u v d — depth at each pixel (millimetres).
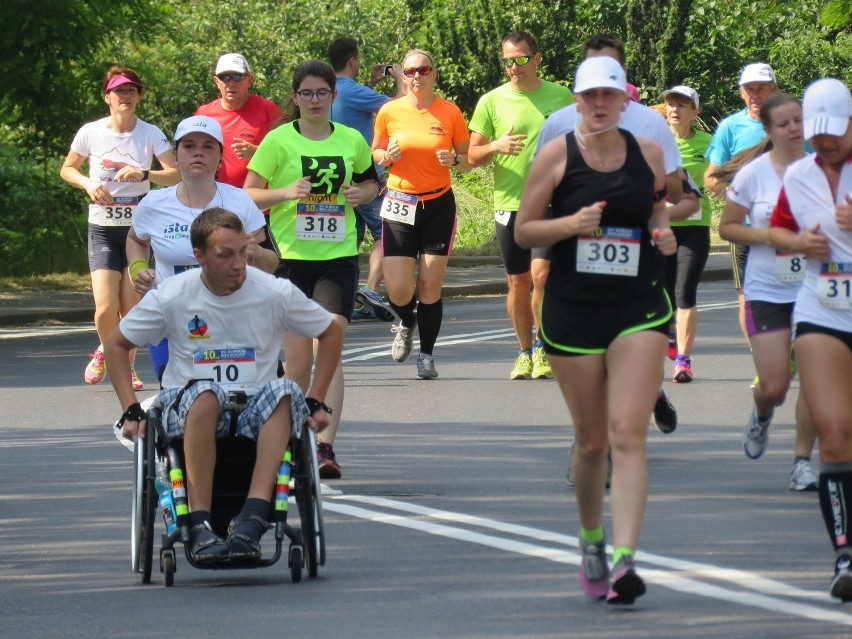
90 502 25188
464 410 34469
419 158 37656
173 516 19656
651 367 17438
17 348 49062
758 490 25219
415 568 20031
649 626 16750
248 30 83500
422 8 119438
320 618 17453
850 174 18312
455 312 58250
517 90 36906
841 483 17812
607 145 17844
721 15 121500
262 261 24953
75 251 73375
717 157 34188
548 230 17516
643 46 115125
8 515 24234
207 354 20031
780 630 16469
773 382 25391
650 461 28156
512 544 21375
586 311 17656
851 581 17438
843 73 130625
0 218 72312
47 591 19297
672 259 29219
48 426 33562
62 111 67438
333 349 20188
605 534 21594
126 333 19844
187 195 25016
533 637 16406
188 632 16969
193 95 80562
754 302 25484
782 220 18719
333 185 27875
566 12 116812
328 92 27750
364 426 32531
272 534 22703
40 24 62906
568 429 31953
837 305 18188
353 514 23609
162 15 70688
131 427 19609
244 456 19797
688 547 20906
